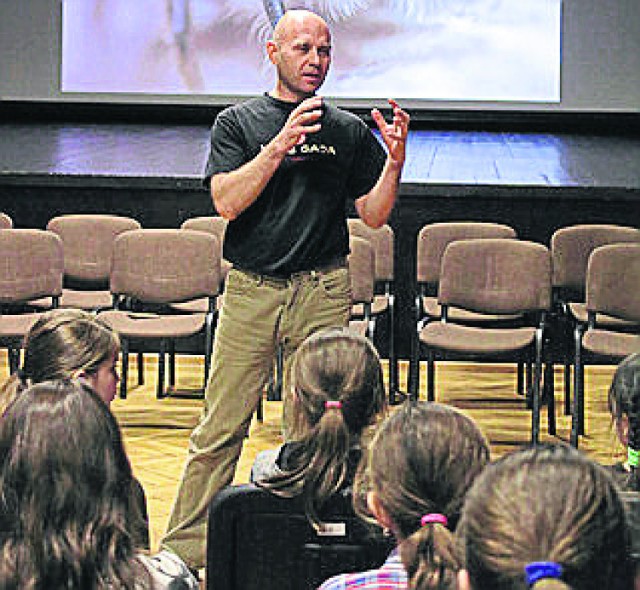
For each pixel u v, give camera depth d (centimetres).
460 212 791
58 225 673
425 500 171
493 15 1227
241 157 374
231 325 376
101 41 1238
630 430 266
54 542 165
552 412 593
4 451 168
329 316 377
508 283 576
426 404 181
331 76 1238
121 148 1005
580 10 1223
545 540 114
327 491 240
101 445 169
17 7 1235
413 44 1231
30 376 270
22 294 595
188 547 380
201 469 382
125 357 659
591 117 1232
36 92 1243
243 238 373
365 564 243
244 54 1236
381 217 380
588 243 640
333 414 245
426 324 605
